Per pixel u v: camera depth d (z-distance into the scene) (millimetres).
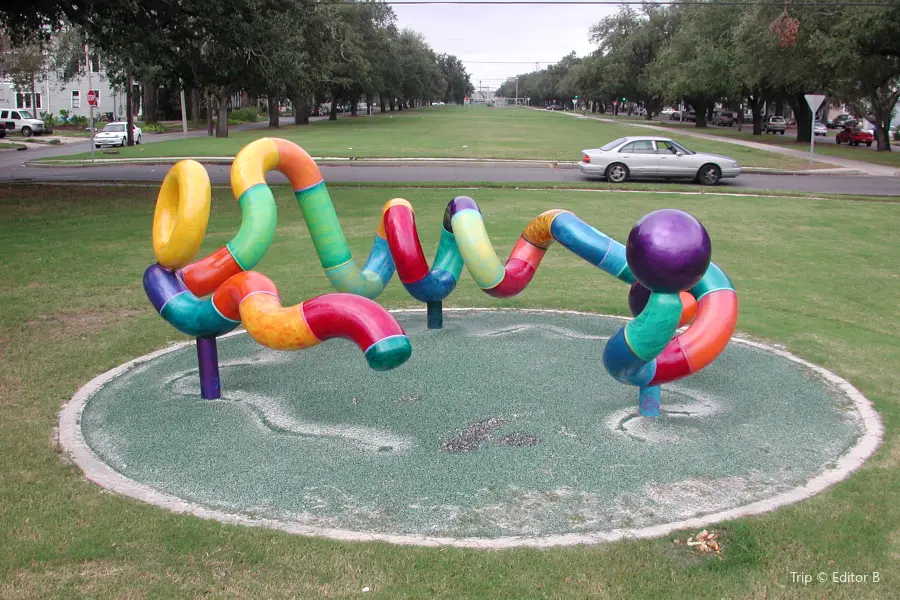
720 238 14070
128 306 9383
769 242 13758
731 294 5758
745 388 6812
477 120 75062
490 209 17016
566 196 19641
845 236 14414
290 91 28828
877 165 30859
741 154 34250
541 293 10289
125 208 17047
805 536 4266
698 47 50375
